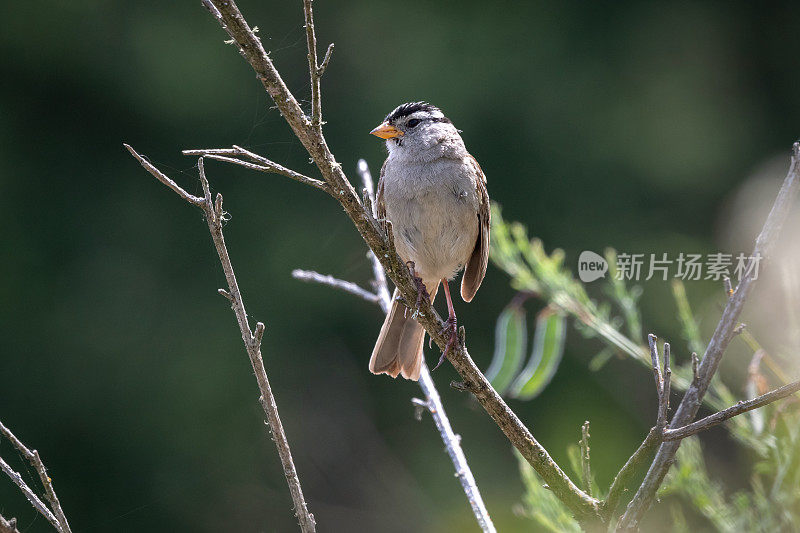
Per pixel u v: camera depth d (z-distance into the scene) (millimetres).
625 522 3910
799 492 5027
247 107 13453
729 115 14672
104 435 12320
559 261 6676
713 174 14266
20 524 11062
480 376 4391
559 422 11523
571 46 14289
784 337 5734
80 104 13500
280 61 13438
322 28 13656
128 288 12922
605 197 13867
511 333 6547
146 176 13414
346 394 12750
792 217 5539
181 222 13305
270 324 12859
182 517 12133
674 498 6613
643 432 11297
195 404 12562
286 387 12711
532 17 14188
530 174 13781
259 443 12508
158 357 12688
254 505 12219
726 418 3686
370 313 13117
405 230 6449
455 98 13781
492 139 13758
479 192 6512
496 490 11930
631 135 14117
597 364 6430
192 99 13438
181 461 12305
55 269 12875
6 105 13266
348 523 12117
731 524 5371
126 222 13219
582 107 14062
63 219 13109
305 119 3934
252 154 3869
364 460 12477
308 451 12445
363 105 13648
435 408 5141
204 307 13008
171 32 13586
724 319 4074
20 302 12641
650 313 11805
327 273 13117
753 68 15062
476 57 14016
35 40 13344
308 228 13258
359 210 4184
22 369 12438
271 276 13031
